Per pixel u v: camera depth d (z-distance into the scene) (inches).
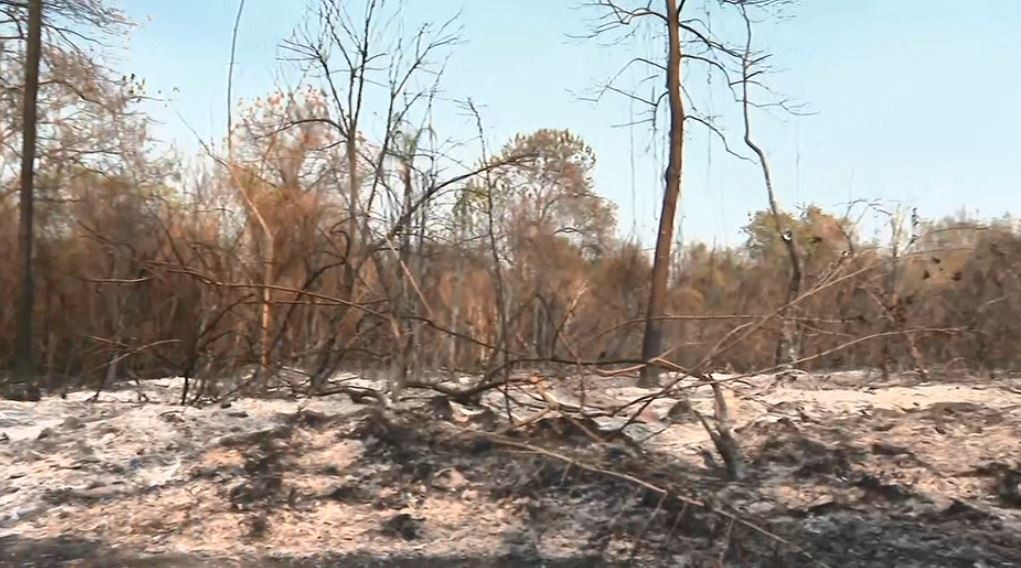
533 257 534.6
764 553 246.7
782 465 331.0
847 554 246.5
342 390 422.6
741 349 461.1
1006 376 633.6
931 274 655.8
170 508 282.4
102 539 259.4
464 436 341.1
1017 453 349.7
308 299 473.4
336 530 268.4
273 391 458.9
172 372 579.5
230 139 537.6
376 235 468.1
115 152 862.5
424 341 448.8
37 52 775.7
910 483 308.8
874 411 434.9
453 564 243.6
